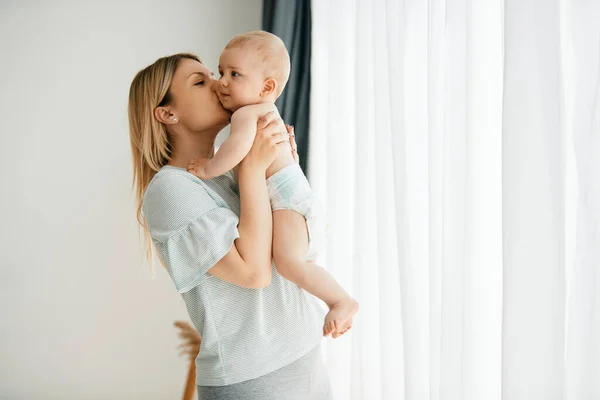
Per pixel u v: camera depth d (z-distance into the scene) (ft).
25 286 10.35
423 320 6.04
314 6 8.32
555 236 4.41
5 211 10.34
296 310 4.76
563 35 4.61
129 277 10.44
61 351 10.35
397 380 6.48
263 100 4.97
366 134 7.11
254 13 10.71
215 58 10.67
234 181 5.11
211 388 4.59
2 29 10.39
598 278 4.30
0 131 10.37
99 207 10.46
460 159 5.36
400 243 6.11
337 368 7.65
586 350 4.33
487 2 5.32
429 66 5.81
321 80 8.33
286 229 4.65
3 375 10.26
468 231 5.23
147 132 5.00
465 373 5.18
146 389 10.44
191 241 4.42
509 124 4.62
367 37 7.14
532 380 4.47
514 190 4.59
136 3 10.57
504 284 4.63
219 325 4.56
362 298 7.00
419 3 6.26
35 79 10.43
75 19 10.49
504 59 4.70
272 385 4.55
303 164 8.68
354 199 7.23
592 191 4.33
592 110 4.40
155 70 4.99
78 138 10.46
